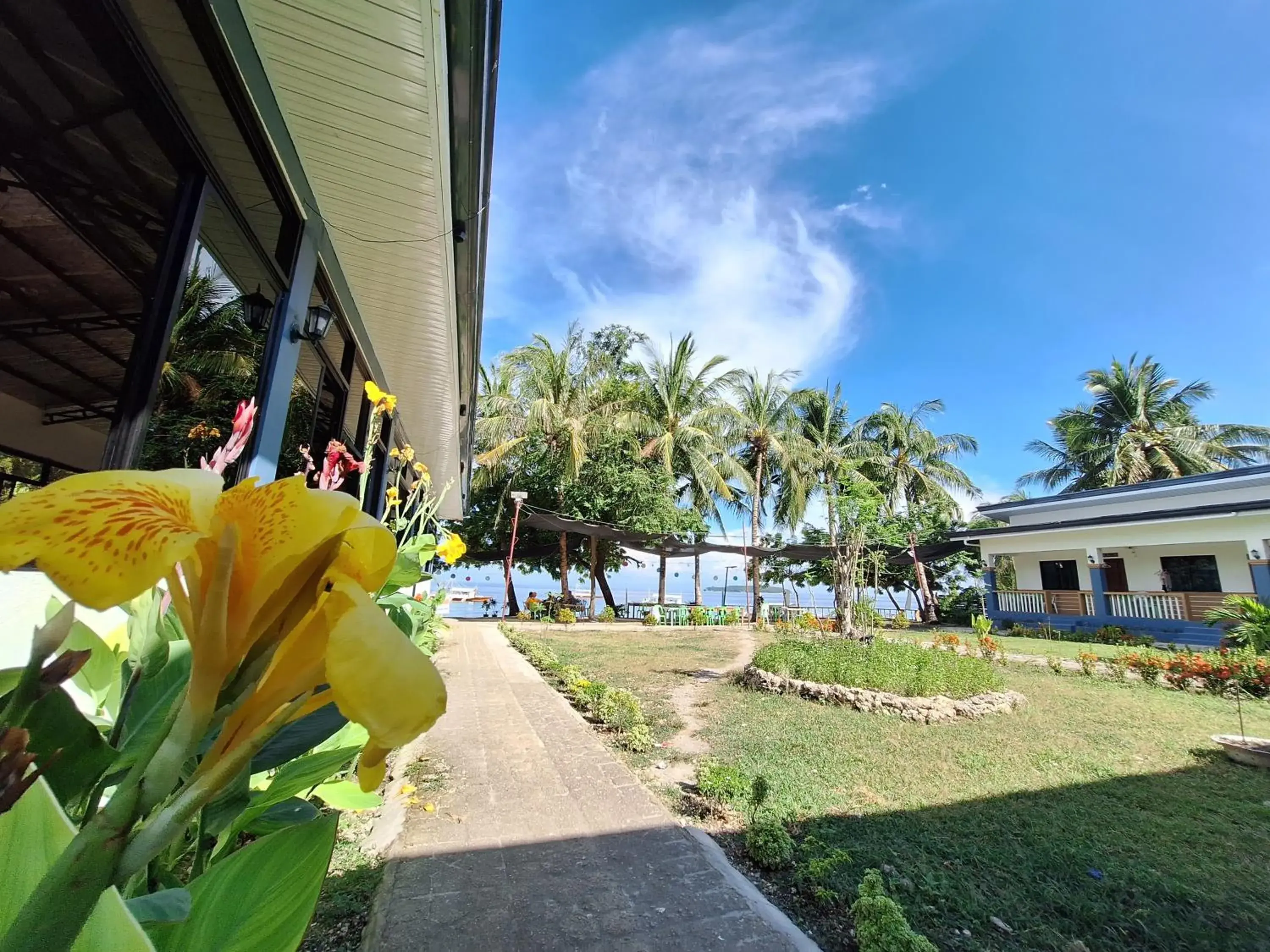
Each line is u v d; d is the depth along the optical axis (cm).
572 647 1248
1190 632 1412
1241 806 391
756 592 2011
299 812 136
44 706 73
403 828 299
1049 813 372
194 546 38
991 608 1886
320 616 40
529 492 1872
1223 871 300
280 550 40
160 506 38
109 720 136
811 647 866
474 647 1084
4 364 354
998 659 1141
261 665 38
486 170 306
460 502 1225
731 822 337
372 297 429
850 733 558
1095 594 1612
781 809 343
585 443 1831
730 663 1030
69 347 335
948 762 479
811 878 268
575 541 2130
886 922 207
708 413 2077
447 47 217
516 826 304
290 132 272
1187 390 2192
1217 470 2022
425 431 772
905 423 2497
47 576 33
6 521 34
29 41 186
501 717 547
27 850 48
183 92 229
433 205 313
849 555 1243
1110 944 238
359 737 182
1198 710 707
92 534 35
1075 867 299
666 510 1869
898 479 2400
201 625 37
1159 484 1684
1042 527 1722
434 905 227
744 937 213
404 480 693
